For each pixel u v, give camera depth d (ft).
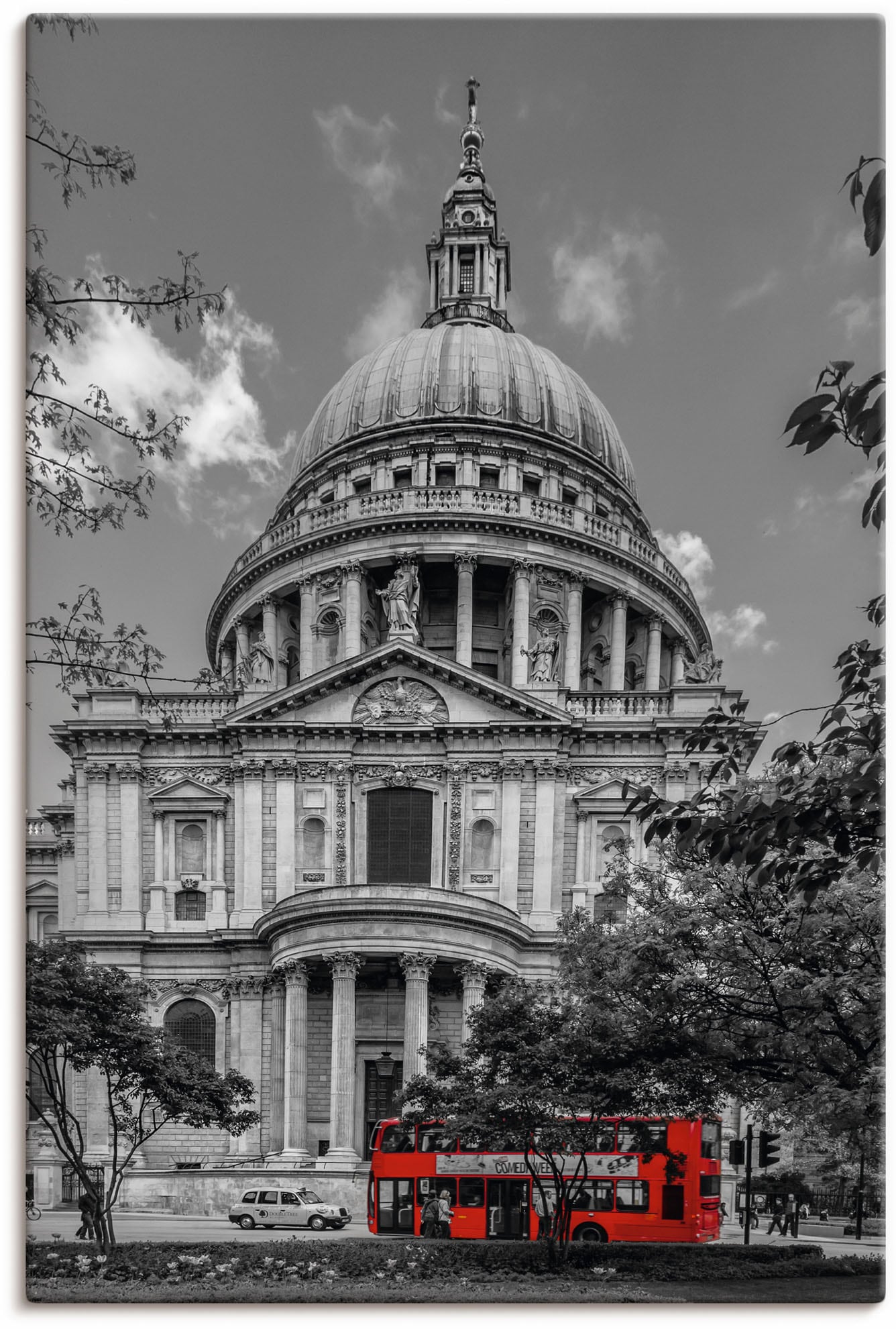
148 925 229.66
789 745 75.15
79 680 77.66
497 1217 142.41
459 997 215.10
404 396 333.42
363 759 231.71
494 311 372.99
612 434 355.15
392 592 239.50
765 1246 128.57
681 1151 138.41
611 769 230.27
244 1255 111.24
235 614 322.34
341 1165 191.31
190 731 232.73
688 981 110.32
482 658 304.30
